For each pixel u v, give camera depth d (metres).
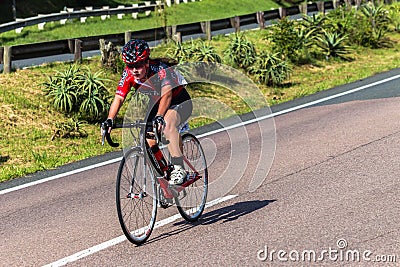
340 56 23.78
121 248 6.79
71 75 15.86
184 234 7.14
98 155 12.34
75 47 18.98
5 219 8.33
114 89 17.72
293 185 8.88
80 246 6.95
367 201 7.86
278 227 7.11
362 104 15.45
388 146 10.84
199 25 23.98
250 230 7.08
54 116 15.39
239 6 48.44
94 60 19.52
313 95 17.62
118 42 20.72
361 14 29.44
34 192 9.76
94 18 36.16
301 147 11.30
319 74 21.42
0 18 39.16
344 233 6.78
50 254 6.75
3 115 14.80
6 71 17.38
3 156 12.68
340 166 9.75
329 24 25.28
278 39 22.28
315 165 9.93
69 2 45.12
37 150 13.17
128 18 37.62
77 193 9.45
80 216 8.17
